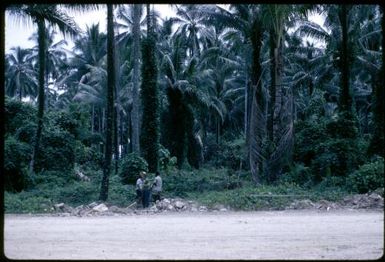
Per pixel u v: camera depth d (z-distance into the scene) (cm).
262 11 2467
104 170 2125
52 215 1775
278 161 2361
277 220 1435
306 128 2695
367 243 927
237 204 1914
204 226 1288
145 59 2778
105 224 1388
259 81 2670
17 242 986
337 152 2383
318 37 3244
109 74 2145
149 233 1134
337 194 2019
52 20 2327
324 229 1175
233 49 3794
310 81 4572
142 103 2795
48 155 2862
